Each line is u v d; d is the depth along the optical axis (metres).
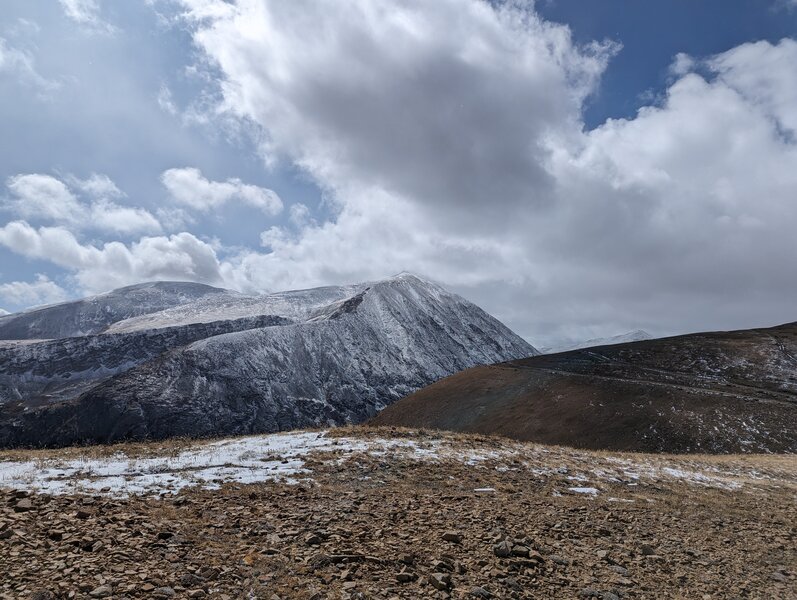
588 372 100.06
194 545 8.08
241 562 7.59
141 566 7.03
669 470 21.97
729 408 65.50
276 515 10.09
